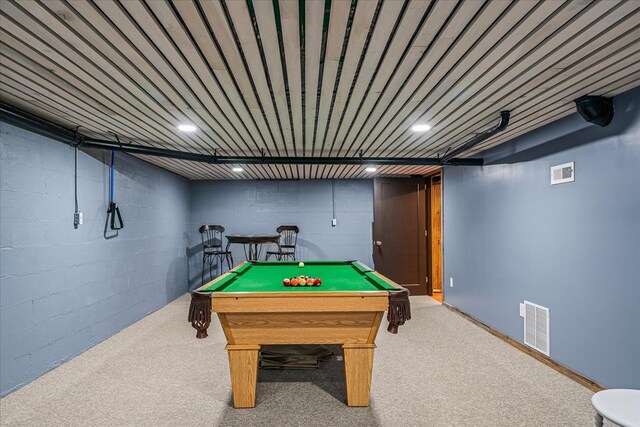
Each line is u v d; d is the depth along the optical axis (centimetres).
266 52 168
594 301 245
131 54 168
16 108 240
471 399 239
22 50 164
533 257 310
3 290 241
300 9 136
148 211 465
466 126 299
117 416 220
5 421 213
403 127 302
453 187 474
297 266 384
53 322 288
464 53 170
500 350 329
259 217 634
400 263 579
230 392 252
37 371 270
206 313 222
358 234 639
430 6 137
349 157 420
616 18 139
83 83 203
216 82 203
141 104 238
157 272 491
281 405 235
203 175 583
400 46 165
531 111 258
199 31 150
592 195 247
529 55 171
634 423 131
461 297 451
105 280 364
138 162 438
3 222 241
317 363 294
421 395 246
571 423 210
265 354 305
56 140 289
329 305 224
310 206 637
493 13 138
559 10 135
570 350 268
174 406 232
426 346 340
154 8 133
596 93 223
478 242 407
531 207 313
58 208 296
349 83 207
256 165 491
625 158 221
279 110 253
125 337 370
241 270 334
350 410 228
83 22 142
